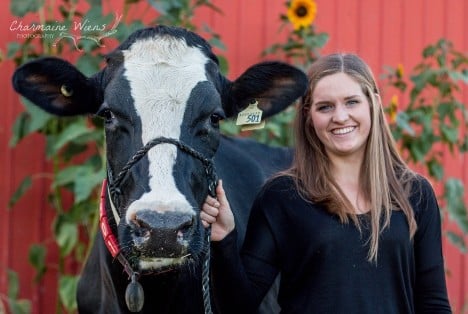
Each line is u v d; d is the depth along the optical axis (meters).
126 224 3.13
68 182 6.08
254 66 3.85
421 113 6.78
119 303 3.71
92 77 3.74
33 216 6.65
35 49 6.35
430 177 7.23
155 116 3.30
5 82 6.55
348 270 3.42
